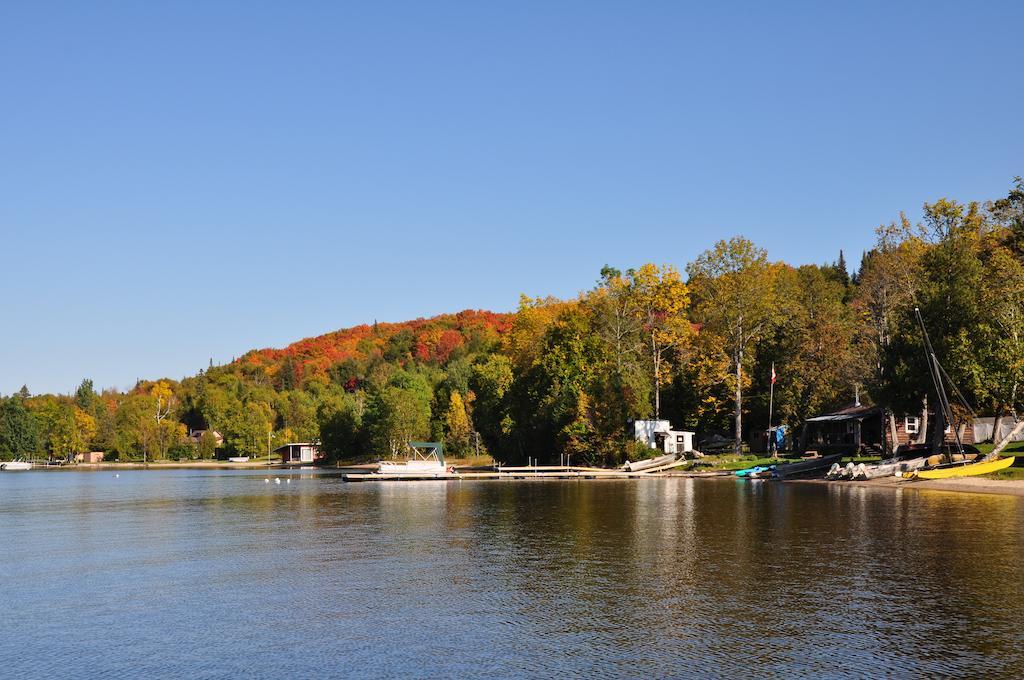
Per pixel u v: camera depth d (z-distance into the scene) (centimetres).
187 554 3656
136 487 9750
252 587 2866
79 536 4412
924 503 5456
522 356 12788
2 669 1981
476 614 2423
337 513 5506
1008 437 7269
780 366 10906
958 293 7319
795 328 10869
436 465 10406
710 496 6381
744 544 3662
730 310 10525
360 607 2533
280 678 1895
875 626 2236
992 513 4778
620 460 10419
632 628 2248
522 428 11606
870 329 9262
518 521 4747
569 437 10619
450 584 2855
